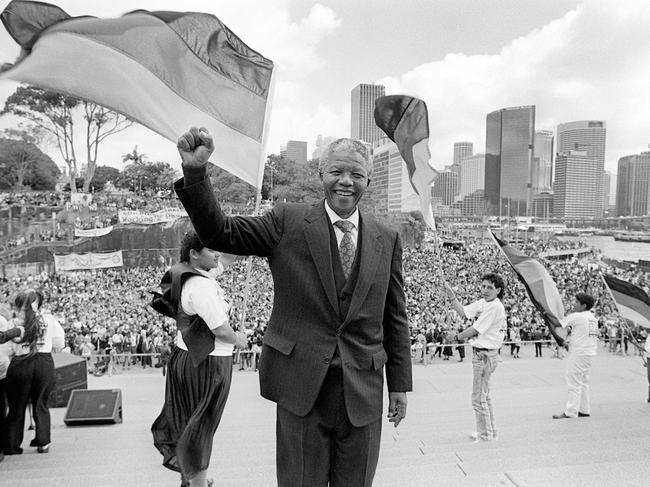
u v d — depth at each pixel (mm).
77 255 33719
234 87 4426
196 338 3688
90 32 3652
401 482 4117
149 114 3945
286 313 2201
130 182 66250
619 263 25719
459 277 41406
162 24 3975
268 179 77688
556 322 8469
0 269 35312
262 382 2256
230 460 5258
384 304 2340
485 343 6172
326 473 2184
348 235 2273
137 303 28516
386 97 8352
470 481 4105
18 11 3359
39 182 55688
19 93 46094
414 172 8297
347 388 2121
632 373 12414
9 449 5492
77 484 4355
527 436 6262
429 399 10383
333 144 2277
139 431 6812
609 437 6070
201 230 1990
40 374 5500
